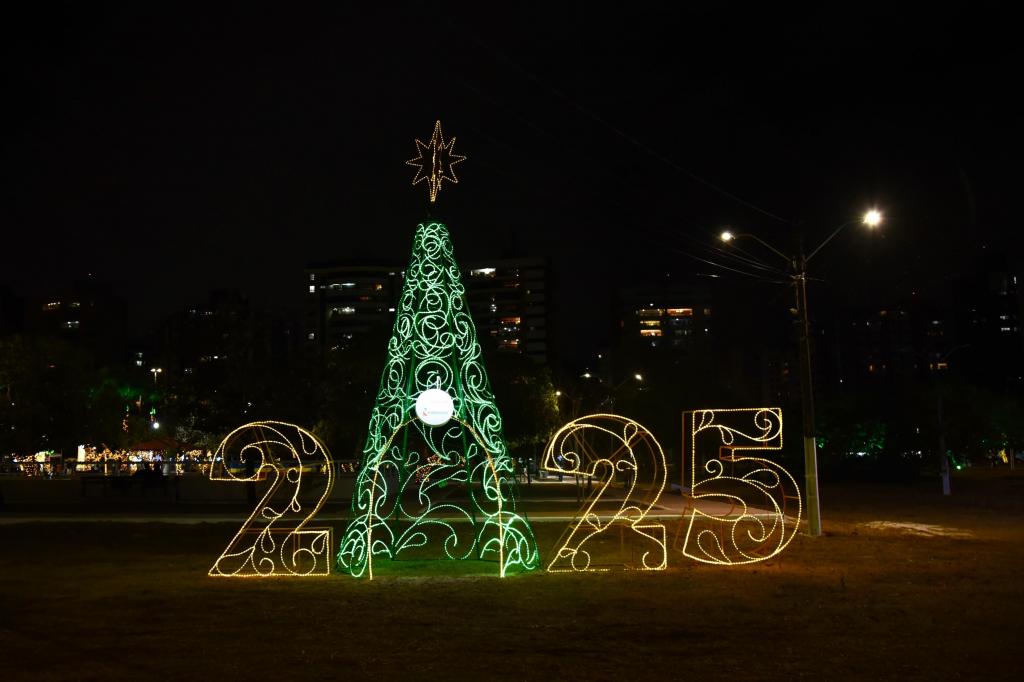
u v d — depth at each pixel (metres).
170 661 9.50
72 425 55.56
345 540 16.95
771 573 16.17
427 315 17.19
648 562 17.78
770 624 11.42
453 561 18.11
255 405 42.16
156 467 45.00
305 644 10.29
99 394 57.81
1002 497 41.50
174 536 23.77
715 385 82.62
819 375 174.88
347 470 43.28
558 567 17.09
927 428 68.12
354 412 49.75
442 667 9.22
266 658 9.62
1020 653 9.87
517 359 64.69
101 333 155.38
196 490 41.69
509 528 17.31
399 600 13.23
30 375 53.62
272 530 16.98
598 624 11.41
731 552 19.55
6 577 15.88
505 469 17.92
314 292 156.50
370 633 10.88
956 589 14.27
